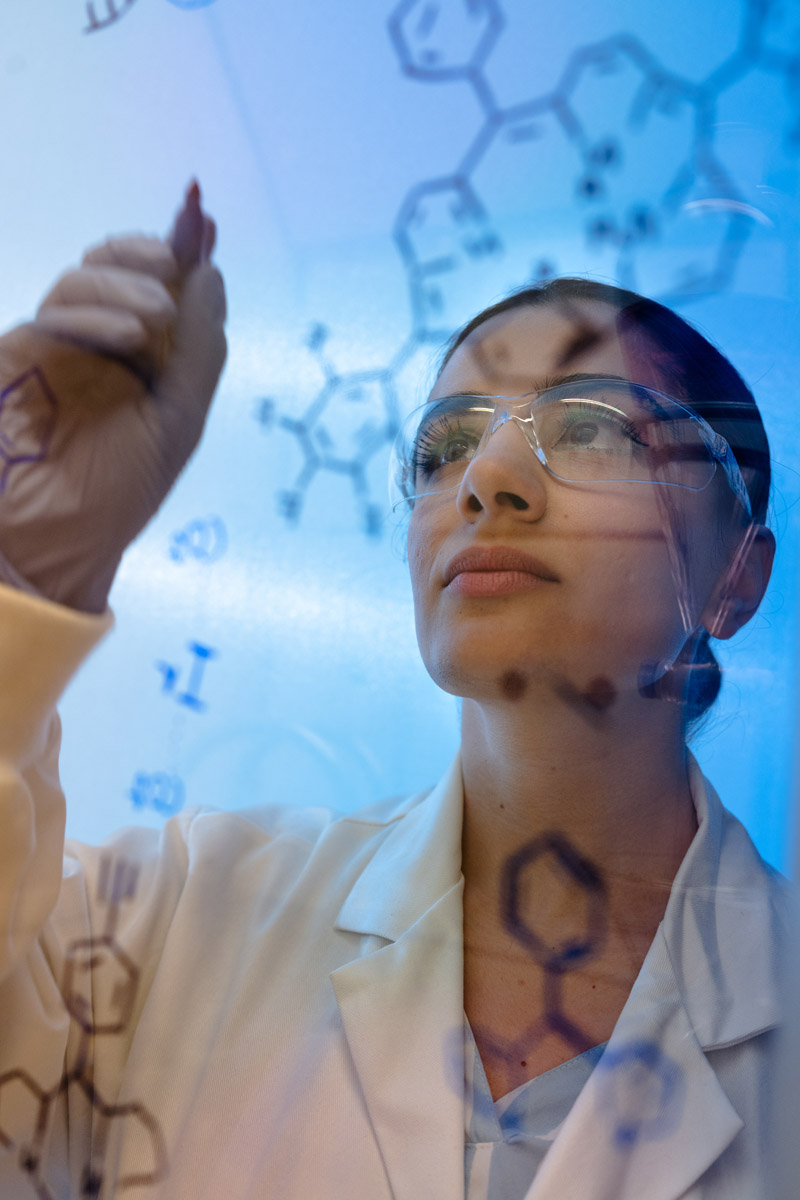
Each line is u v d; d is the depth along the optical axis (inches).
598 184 23.9
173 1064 24.9
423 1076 23.1
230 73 26.6
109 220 27.0
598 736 24.2
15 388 20.4
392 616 28.3
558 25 23.7
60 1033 23.7
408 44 25.1
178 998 26.0
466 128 24.8
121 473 20.6
